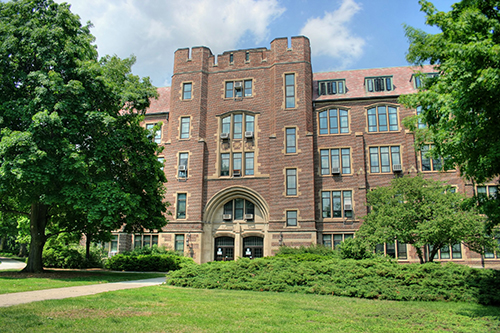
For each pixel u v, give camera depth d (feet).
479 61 33.17
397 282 48.42
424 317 34.17
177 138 115.44
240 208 110.73
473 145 37.47
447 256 98.22
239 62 117.70
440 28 43.27
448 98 36.40
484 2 38.78
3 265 108.99
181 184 112.27
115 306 34.68
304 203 102.99
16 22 66.13
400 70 121.39
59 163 61.41
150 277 71.10
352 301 43.19
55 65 63.77
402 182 71.05
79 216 78.07
